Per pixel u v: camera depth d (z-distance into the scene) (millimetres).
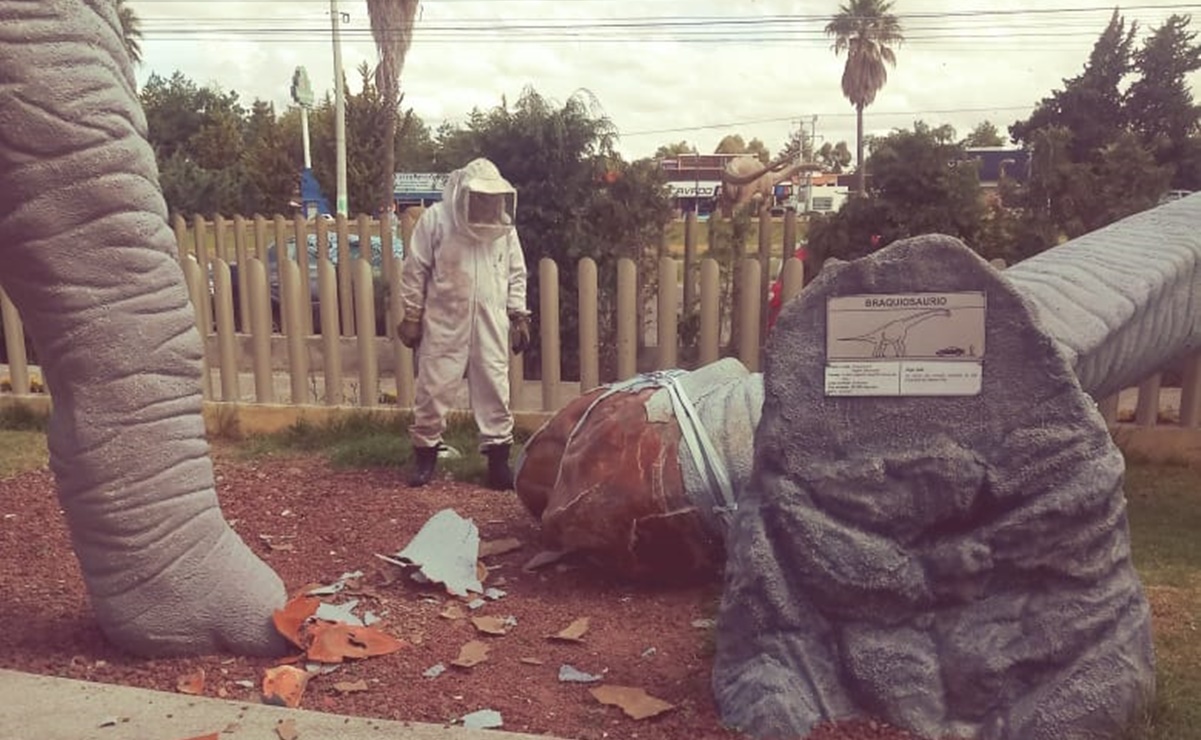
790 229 9633
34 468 6785
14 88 2910
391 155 29594
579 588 4445
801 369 3166
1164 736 2920
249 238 13984
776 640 3115
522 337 6180
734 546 3236
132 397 3328
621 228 9875
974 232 9148
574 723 3117
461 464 6574
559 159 9883
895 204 9156
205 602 3525
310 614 3689
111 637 3539
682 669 3543
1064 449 2973
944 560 3045
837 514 3117
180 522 3459
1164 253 4453
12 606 4090
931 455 3041
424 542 4625
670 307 7312
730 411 4410
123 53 3281
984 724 3021
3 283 3186
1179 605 4156
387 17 28875
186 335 3457
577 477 4414
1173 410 7859
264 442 7566
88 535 3406
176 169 28828
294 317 7848
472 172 5723
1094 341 3762
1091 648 2947
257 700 3252
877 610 3080
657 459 4273
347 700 3268
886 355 3088
